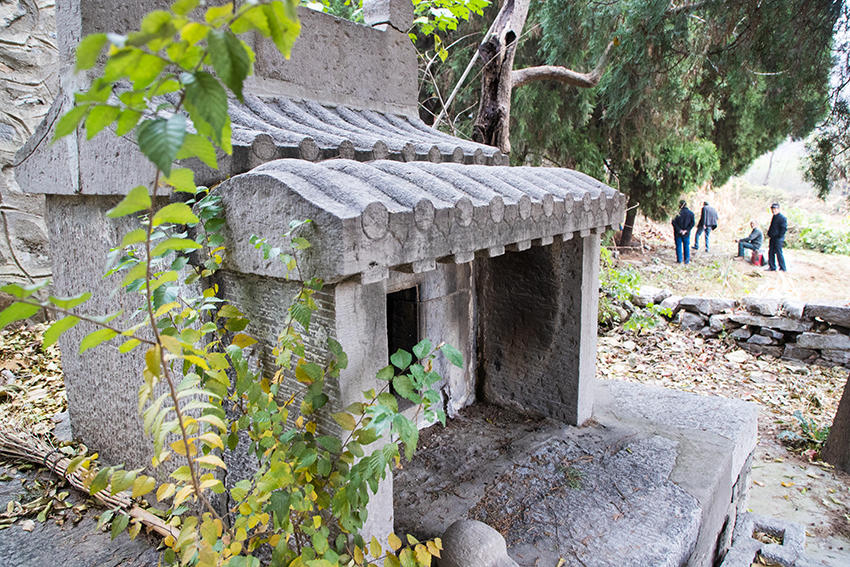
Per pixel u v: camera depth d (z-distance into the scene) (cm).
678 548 225
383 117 322
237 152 185
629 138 809
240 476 207
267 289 188
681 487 266
